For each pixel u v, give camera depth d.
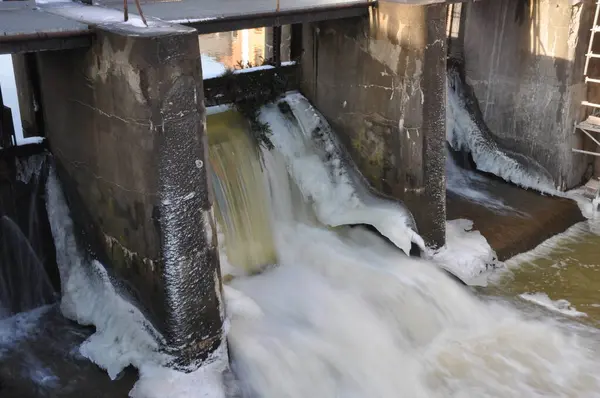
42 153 10.82
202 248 9.23
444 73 11.98
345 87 13.02
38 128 10.91
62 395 9.05
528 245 14.01
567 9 14.85
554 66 15.42
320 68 13.38
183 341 9.34
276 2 11.59
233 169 11.93
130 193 9.10
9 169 10.41
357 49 12.56
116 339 9.84
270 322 10.54
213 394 9.23
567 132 15.78
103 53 8.63
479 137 16.89
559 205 15.48
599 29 14.98
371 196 13.20
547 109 15.79
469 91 16.95
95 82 9.00
